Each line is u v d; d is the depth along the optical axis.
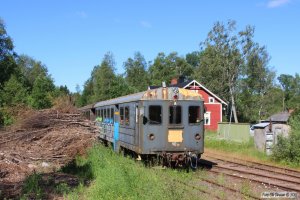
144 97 15.45
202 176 14.13
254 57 65.62
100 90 86.00
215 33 64.94
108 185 10.81
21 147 16.28
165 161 15.70
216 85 63.91
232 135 31.75
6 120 23.69
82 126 17.56
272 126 22.59
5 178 13.03
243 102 70.69
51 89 43.06
